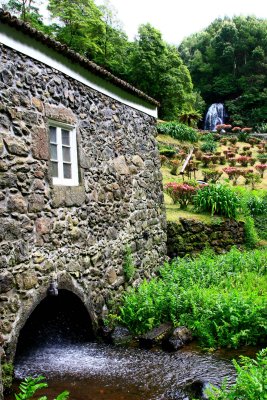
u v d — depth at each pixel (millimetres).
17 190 4281
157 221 8641
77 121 5539
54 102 5039
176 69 29703
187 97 31188
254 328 5629
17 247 4230
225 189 11312
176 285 6828
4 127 4145
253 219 12117
